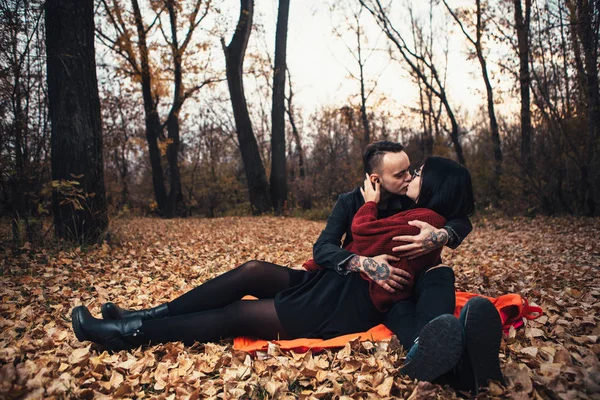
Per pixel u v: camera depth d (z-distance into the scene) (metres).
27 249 5.41
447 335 1.66
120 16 16.20
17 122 6.04
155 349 2.24
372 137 26.12
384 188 2.26
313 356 2.17
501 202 13.54
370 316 2.22
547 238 7.73
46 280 4.06
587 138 10.37
